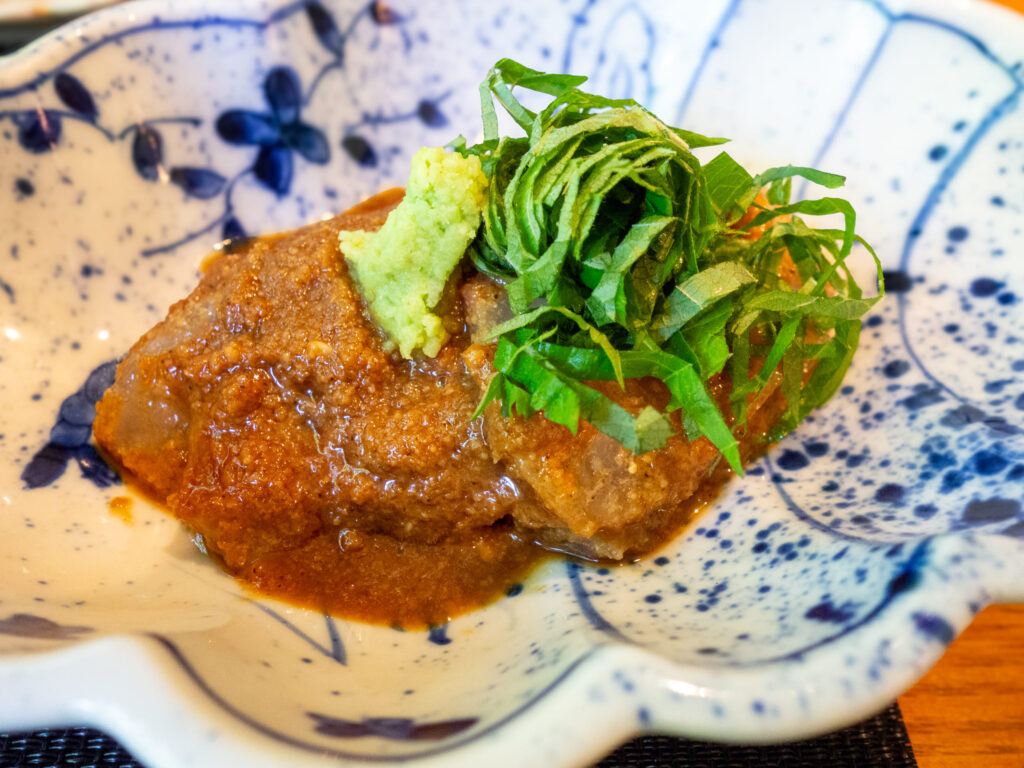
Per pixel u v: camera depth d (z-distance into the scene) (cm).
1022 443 9
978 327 10
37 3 16
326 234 11
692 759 9
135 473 11
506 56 14
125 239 13
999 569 7
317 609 10
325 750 6
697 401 9
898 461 10
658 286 9
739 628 8
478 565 10
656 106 13
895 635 6
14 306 12
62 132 12
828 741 9
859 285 11
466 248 10
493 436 9
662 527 10
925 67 11
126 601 9
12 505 10
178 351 11
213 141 14
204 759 6
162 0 13
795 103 12
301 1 13
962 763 9
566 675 7
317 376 10
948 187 11
